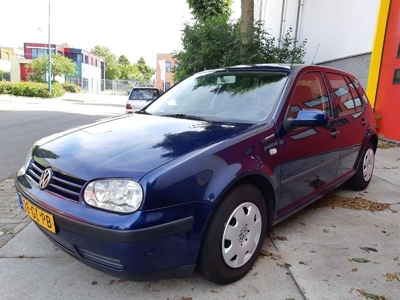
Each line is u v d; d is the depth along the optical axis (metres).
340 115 3.66
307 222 3.46
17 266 2.60
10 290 2.30
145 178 1.92
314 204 3.98
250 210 2.44
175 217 1.97
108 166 2.04
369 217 3.62
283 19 14.88
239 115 2.93
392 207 3.93
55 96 31.11
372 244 3.02
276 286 2.38
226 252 2.28
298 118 2.74
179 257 2.04
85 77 57.97
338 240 3.08
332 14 10.63
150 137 2.44
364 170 4.41
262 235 2.61
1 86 29.50
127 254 1.88
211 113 3.10
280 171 2.69
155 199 1.91
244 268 2.45
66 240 2.09
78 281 2.41
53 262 2.66
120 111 19.16
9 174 5.21
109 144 2.34
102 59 70.88
